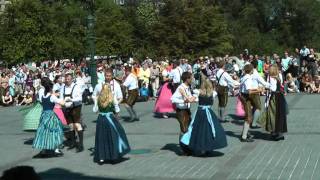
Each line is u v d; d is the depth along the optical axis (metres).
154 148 12.15
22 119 18.70
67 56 41.50
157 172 9.71
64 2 51.16
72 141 12.67
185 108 11.33
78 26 46.59
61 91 12.34
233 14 82.69
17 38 35.97
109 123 10.62
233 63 23.62
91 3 26.42
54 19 43.53
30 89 24.17
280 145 11.89
